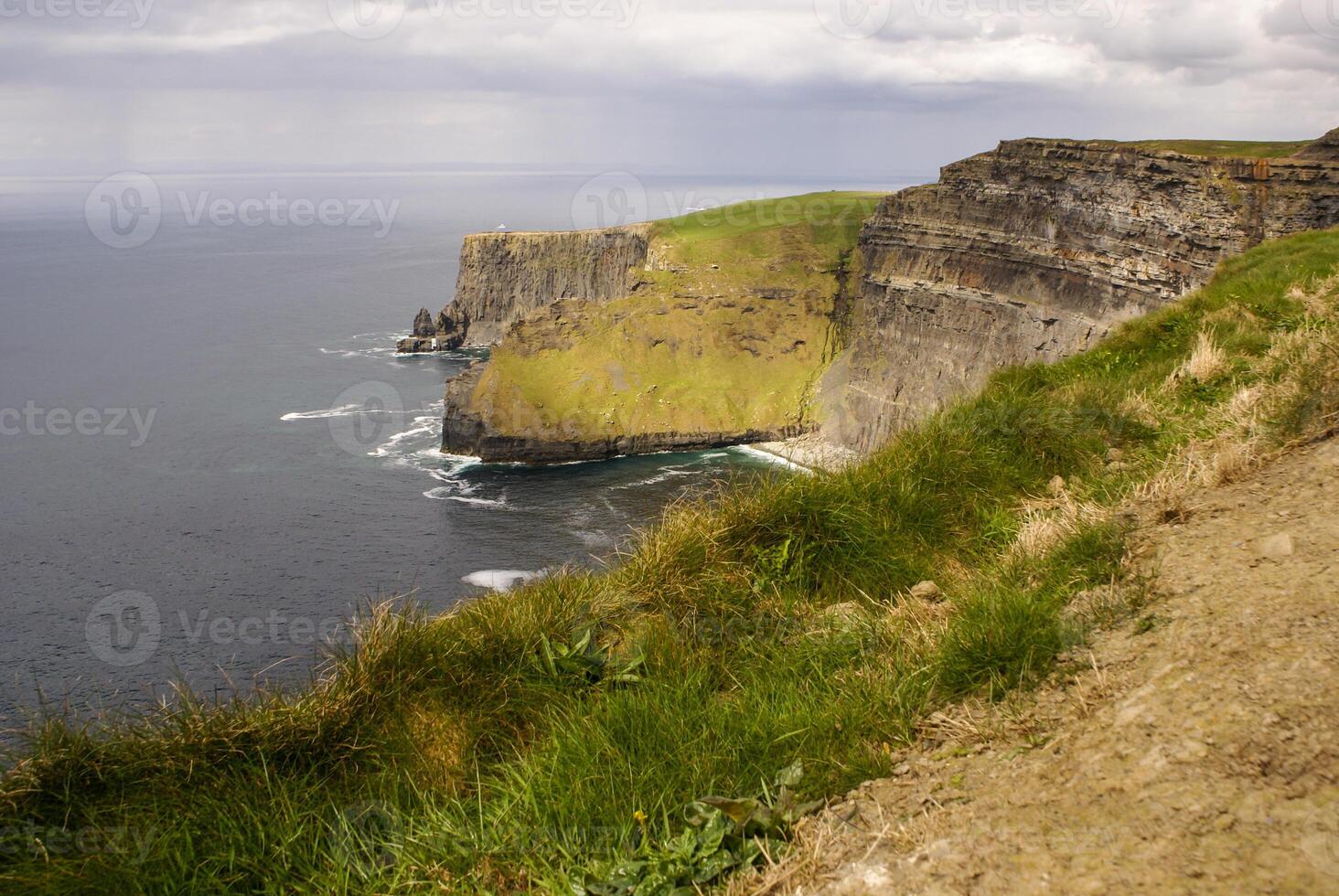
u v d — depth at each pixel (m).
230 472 91.75
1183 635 3.90
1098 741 3.36
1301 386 6.68
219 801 4.20
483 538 68.56
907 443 7.77
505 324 186.88
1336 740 2.77
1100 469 7.38
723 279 138.50
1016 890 2.67
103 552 67.19
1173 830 2.67
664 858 3.53
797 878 3.21
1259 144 83.12
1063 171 84.75
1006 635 4.43
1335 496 4.80
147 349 166.12
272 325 194.75
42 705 4.55
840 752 4.13
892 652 5.10
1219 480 5.80
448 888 3.65
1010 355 90.06
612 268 185.25
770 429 119.62
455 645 5.18
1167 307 13.38
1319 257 16.81
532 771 4.27
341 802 4.32
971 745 3.85
